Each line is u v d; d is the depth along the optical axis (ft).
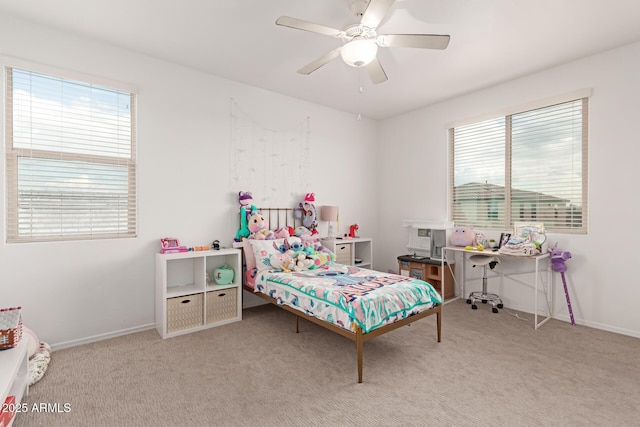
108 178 9.81
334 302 7.84
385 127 17.20
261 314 11.99
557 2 7.55
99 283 9.49
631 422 5.74
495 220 13.05
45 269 8.71
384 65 10.84
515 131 12.41
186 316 10.13
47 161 8.91
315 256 11.61
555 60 10.57
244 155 12.51
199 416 5.95
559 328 10.32
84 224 9.43
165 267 9.64
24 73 8.57
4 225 8.23
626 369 7.63
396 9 7.75
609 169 10.03
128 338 9.59
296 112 14.08
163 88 10.61
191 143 11.20
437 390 6.80
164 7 7.81
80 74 9.11
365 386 6.97
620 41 9.41
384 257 17.24
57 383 7.04
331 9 7.84
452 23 8.38
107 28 8.80
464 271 13.84
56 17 8.30
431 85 12.63
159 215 10.53
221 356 8.41
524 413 6.00
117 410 6.11
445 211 14.53
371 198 17.25
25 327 7.84
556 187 11.34
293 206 14.03
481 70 11.28
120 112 9.99
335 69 11.20
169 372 7.55
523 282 12.09
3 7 7.90
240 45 9.65
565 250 10.96
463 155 14.07
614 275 9.96
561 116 11.17
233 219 12.23
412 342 9.29
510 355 8.41
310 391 6.79
